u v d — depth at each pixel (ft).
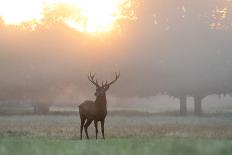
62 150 150.41
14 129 414.21
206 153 131.75
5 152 146.51
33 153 144.97
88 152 142.31
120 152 139.33
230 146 142.41
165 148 145.18
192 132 368.27
